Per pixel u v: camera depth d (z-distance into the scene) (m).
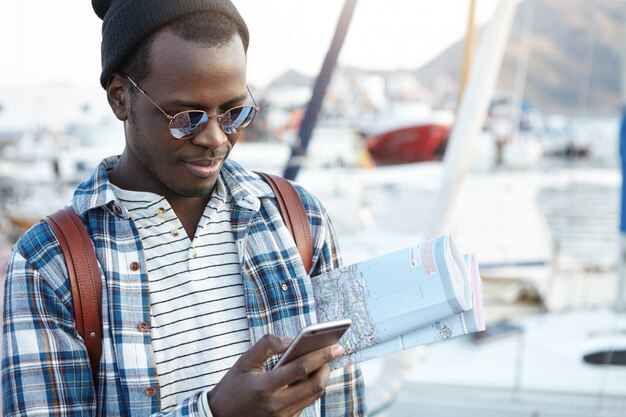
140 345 0.92
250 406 0.78
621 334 3.98
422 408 3.29
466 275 0.92
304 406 0.81
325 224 1.10
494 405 3.25
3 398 0.90
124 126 1.01
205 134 0.90
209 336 0.97
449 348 3.88
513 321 4.23
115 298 0.93
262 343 0.80
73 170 6.10
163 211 0.99
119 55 0.91
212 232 1.01
